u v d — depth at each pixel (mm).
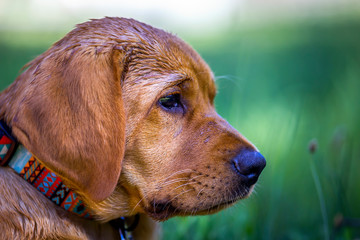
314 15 15234
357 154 5738
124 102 3000
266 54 11000
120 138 2814
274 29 13984
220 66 8922
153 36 3275
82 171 2762
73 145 2736
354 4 15836
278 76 9242
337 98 7523
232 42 11867
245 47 8797
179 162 3094
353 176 5668
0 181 2834
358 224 4180
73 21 10227
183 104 3229
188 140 3141
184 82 3209
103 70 2898
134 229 3512
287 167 5477
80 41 3000
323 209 4039
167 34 3467
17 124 2752
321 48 11406
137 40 3156
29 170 2883
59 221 2906
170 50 3248
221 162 3080
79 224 3021
